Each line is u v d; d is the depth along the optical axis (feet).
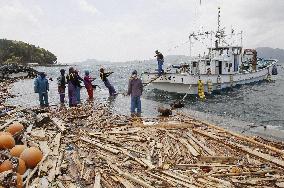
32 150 28.78
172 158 32.30
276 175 27.84
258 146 36.83
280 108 77.77
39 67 569.64
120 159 32.07
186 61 110.42
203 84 96.32
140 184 25.99
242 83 118.42
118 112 61.46
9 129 35.24
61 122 46.44
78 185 25.68
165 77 97.14
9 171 23.07
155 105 71.10
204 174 27.86
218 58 104.83
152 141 38.22
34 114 51.52
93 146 36.63
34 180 25.63
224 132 43.27
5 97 86.79
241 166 30.09
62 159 31.50
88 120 51.19
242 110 75.05
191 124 46.78
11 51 576.61
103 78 87.40
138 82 57.98
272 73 166.71
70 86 67.05
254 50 135.74
